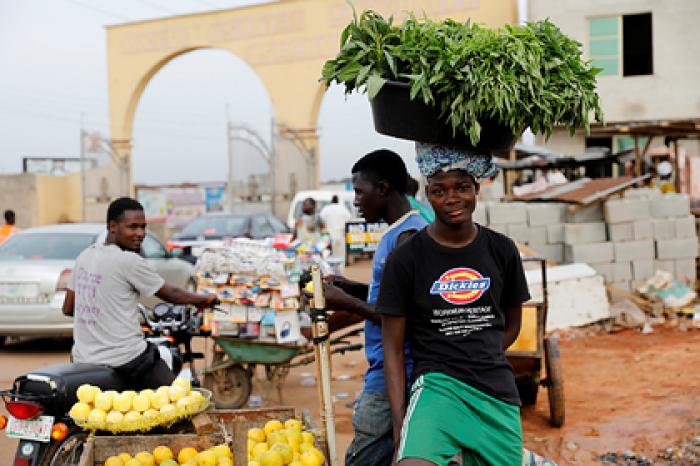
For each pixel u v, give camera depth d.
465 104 2.90
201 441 3.75
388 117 3.13
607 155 15.34
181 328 5.35
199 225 17.06
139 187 31.27
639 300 10.27
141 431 3.80
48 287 9.13
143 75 29.34
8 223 13.39
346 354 9.26
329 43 26.30
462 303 2.94
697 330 9.45
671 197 10.72
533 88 3.03
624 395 6.88
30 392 4.02
